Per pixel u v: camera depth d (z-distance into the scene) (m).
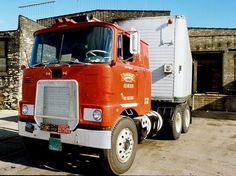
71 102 4.93
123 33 5.43
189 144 8.25
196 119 14.60
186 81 9.55
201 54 21.53
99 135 4.71
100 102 4.78
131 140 5.44
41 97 5.25
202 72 21.98
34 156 6.17
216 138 9.40
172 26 8.22
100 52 5.06
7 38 16.42
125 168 5.29
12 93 16.47
